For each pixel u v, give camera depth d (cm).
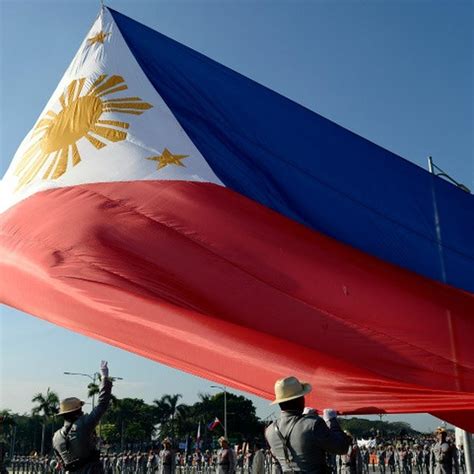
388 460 4159
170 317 941
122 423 12194
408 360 962
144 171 1141
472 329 1012
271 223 1090
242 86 1252
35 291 1003
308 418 557
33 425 13162
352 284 1037
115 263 1009
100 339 927
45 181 1172
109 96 1260
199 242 1049
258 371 872
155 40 1315
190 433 12681
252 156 1172
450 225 1152
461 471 3017
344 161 1187
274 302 998
